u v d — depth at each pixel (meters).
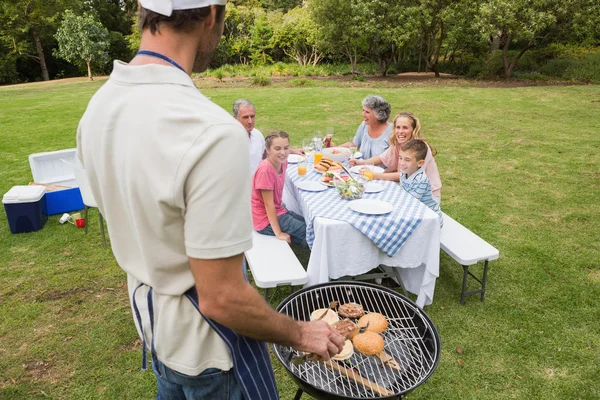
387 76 18.14
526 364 2.60
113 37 28.86
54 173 4.96
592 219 4.47
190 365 1.08
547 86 13.55
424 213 2.91
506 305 3.15
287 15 22.73
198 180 0.80
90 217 4.67
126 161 0.85
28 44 27.25
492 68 16.33
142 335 1.18
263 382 1.17
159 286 0.98
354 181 3.28
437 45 17.69
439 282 3.46
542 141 7.36
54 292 3.36
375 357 1.72
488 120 9.05
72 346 2.77
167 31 0.89
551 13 13.42
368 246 2.87
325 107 10.82
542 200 4.98
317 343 1.12
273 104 11.41
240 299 0.88
